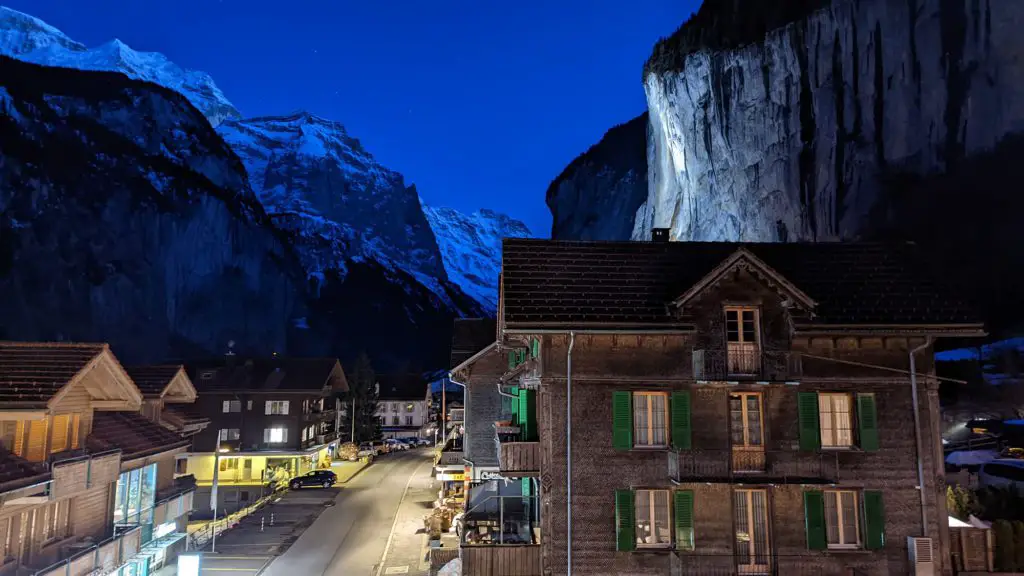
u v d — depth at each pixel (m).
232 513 50.28
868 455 20.33
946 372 45.47
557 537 19.62
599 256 22.72
